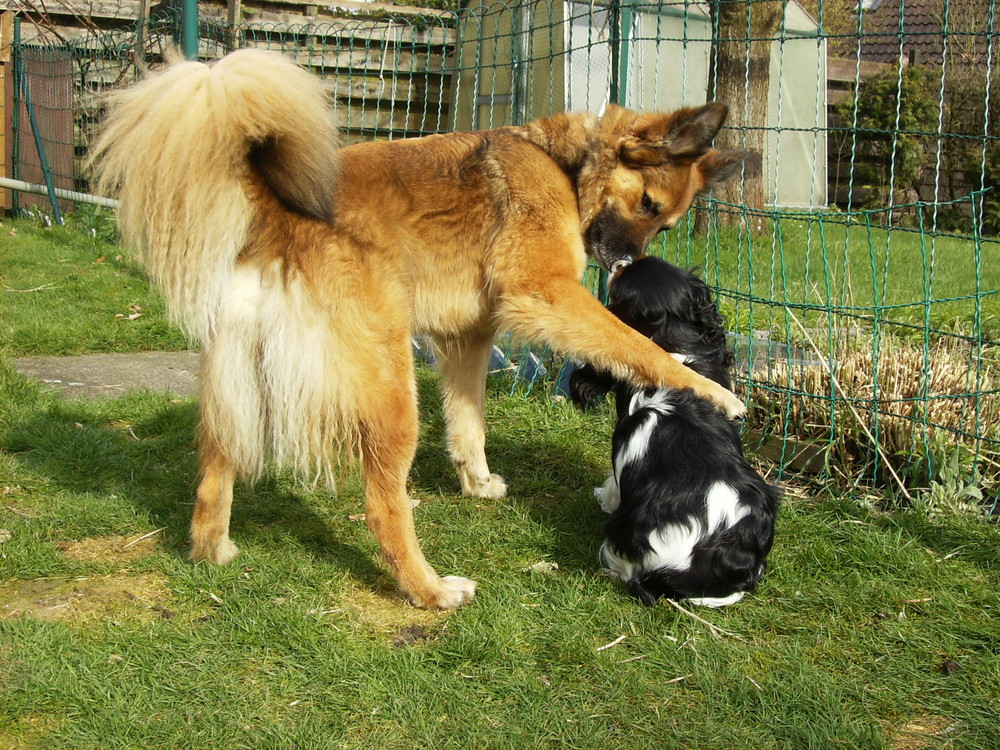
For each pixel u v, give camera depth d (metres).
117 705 2.40
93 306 6.92
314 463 3.17
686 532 2.96
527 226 3.43
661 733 2.38
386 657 2.67
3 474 3.83
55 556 3.14
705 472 3.01
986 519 3.65
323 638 2.76
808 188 14.52
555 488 4.09
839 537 3.51
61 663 2.54
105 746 2.26
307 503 3.80
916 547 3.40
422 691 2.52
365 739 2.33
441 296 3.46
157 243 2.85
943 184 14.74
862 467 4.12
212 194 2.79
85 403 4.75
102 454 4.07
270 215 2.90
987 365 5.00
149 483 3.87
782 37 4.12
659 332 3.47
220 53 8.98
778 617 2.95
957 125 14.20
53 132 10.90
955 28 14.61
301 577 3.14
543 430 4.72
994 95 13.62
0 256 8.52
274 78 2.73
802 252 10.00
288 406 2.97
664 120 3.67
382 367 3.04
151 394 4.93
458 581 3.08
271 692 2.50
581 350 3.32
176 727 2.34
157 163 2.73
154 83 2.76
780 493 3.27
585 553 3.41
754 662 2.72
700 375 3.31
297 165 2.81
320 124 2.82
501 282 3.43
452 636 2.80
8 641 2.62
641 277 3.52
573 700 2.51
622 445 3.22
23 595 2.94
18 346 5.85
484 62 10.41
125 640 2.69
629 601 3.04
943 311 6.66
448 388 3.88
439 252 3.38
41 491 3.73
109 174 2.83
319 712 2.43
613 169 3.70
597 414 4.88
